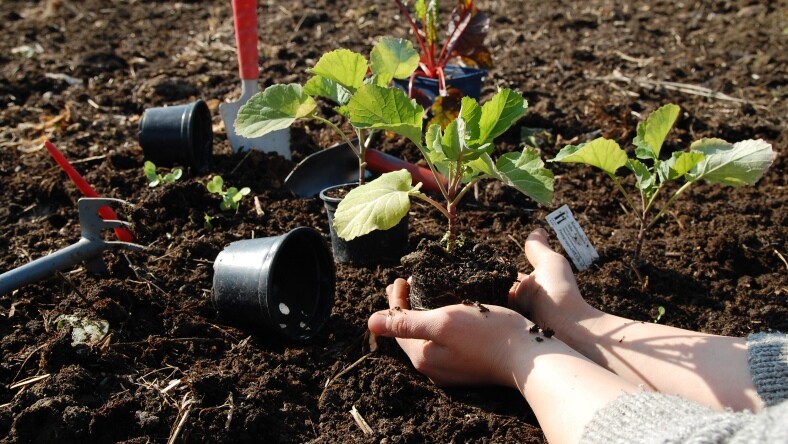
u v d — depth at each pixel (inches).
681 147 39.3
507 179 22.4
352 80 28.5
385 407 23.7
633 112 42.2
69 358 24.5
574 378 20.6
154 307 27.4
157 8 62.8
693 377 21.6
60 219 33.7
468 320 22.9
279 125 27.4
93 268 29.1
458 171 24.8
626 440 17.3
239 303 25.7
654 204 34.7
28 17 61.2
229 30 56.6
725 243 30.8
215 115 42.9
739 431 15.4
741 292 28.7
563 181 36.6
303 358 25.5
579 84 46.0
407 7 58.7
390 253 30.2
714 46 51.4
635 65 48.6
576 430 19.1
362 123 25.0
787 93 44.5
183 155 35.8
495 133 25.2
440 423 22.9
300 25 55.7
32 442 22.0
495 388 24.3
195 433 22.4
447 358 23.4
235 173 36.2
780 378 20.4
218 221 32.6
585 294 28.3
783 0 58.7
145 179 35.7
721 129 40.5
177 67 49.6
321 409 23.7
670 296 28.3
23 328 26.2
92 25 58.6
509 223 33.2
